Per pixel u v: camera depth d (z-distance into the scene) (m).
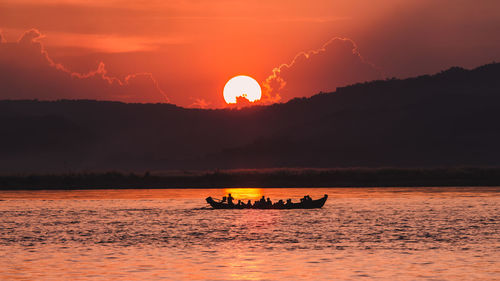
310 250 106.19
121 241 118.62
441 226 139.00
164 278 83.25
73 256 100.94
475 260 95.44
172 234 128.38
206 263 94.19
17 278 83.25
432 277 83.06
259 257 99.31
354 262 94.25
